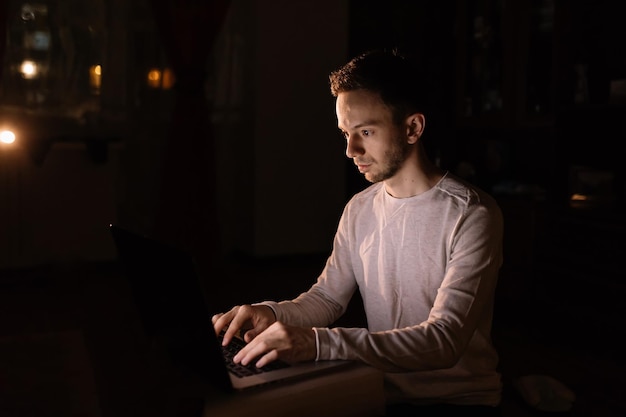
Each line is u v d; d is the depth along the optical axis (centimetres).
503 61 416
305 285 460
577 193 372
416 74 126
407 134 126
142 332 345
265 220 526
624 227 331
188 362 114
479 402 130
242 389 102
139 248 119
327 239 553
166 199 469
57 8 482
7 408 167
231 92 532
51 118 489
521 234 390
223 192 542
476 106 444
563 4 377
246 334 129
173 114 468
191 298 103
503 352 327
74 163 489
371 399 109
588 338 350
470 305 119
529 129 439
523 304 393
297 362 113
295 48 523
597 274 349
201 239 468
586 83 373
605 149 384
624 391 279
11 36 472
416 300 132
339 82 126
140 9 500
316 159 541
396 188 135
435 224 129
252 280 473
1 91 473
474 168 473
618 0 378
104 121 502
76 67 491
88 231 498
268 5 510
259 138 517
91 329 351
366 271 141
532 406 258
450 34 505
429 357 114
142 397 256
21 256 481
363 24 556
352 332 115
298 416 103
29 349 214
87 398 176
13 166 473
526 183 443
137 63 505
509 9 409
